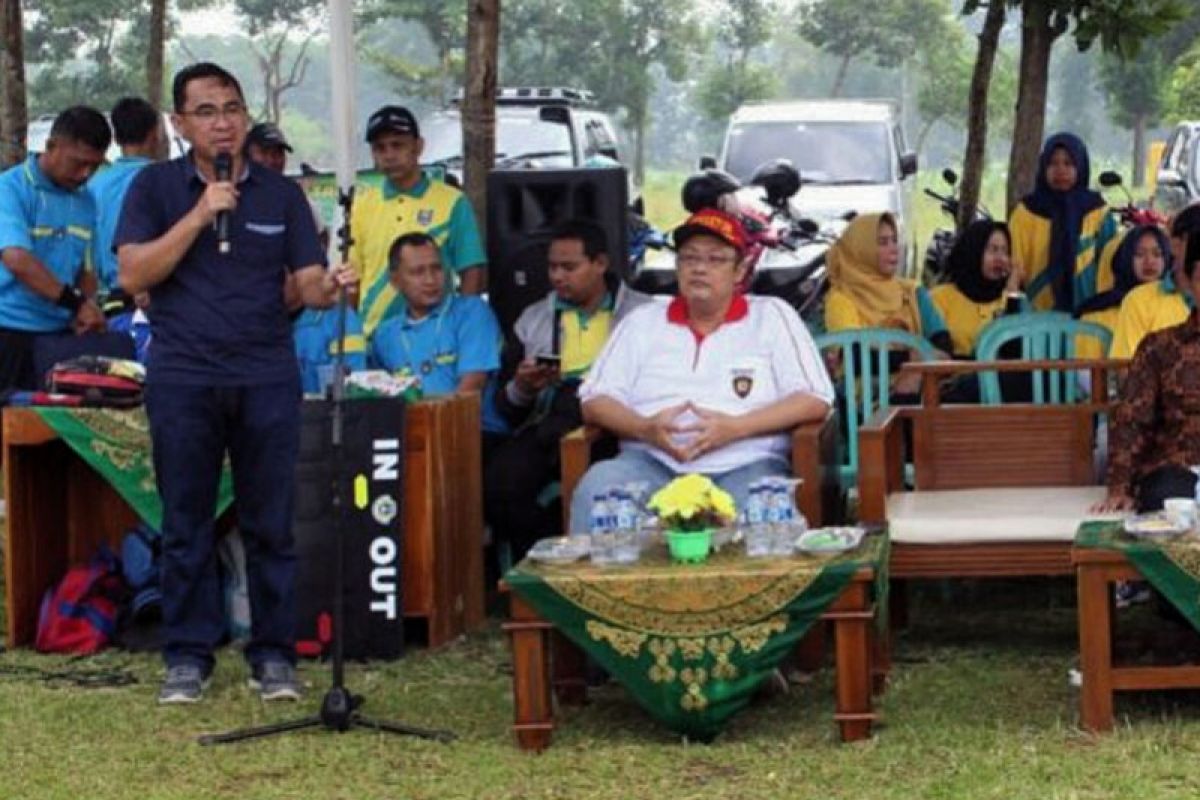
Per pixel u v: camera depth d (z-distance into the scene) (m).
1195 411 8.75
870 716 7.71
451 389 10.40
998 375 10.30
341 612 8.11
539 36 67.00
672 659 7.65
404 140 11.33
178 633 8.66
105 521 10.05
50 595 9.67
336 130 9.54
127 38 58.88
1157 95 61.66
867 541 8.07
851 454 10.37
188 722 8.28
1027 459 9.67
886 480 9.06
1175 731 7.68
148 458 9.41
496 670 9.09
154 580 9.62
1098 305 11.23
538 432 10.21
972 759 7.41
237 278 8.41
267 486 8.55
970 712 8.11
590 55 67.38
